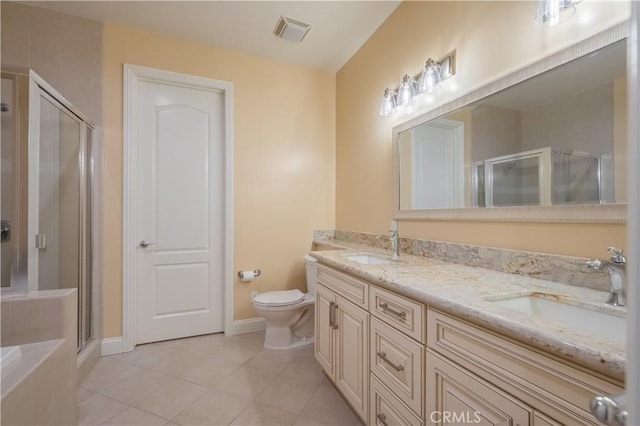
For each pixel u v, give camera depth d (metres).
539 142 1.19
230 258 2.62
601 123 1.00
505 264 1.32
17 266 1.50
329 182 3.02
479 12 1.46
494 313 0.77
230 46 2.58
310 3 2.06
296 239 2.87
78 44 2.18
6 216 1.50
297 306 2.31
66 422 1.40
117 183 2.29
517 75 1.27
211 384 1.85
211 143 2.65
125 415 1.56
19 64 2.04
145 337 2.42
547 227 1.17
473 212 1.48
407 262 1.62
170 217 2.51
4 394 0.95
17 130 1.52
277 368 2.05
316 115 2.97
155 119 2.47
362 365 1.42
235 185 2.65
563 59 1.10
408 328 1.11
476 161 1.47
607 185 0.98
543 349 0.67
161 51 2.41
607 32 0.98
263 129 2.75
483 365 0.81
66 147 1.89
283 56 2.73
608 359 0.54
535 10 1.21
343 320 1.60
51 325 1.37
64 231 1.88
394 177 2.08
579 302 0.92
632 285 0.32
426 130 1.81
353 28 2.33
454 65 1.61
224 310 2.64
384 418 1.25
